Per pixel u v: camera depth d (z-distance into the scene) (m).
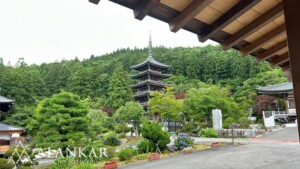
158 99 26.62
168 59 61.06
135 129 29.81
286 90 31.22
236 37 2.34
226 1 1.88
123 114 29.27
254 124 27.98
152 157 12.42
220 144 16.78
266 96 33.91
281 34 2.44
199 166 10.02
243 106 29.22
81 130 17.31
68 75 53.81
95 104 40.41
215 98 25.59
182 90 43.38
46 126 16.12
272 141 18.06
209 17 2.06
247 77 46.38
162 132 14.44
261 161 10.31
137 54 67.50
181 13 1.87
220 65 52.38
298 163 9.52
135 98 42.75
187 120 30.84
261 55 2.95
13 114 32.31
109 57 70.94
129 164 11.45
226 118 25.84
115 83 44.00
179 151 14.38
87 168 10.30
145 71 41.50
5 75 41.28
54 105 16.19
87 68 56.41
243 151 13.36
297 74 1.33
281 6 2.01
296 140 17.77
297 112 1.32
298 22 1.35
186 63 57.59
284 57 3.06
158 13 1.92
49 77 53.97
